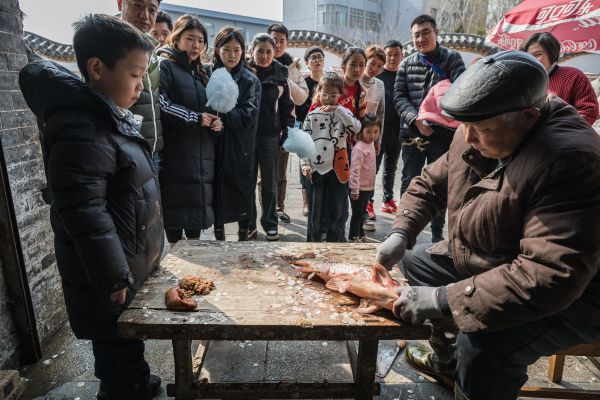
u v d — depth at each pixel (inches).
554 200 48.3
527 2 212.5
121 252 57.2
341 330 55.4
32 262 89.5
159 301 60.7
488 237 57.9
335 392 69.2
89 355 90.3
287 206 203.8
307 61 187.0
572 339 55.4
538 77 49.4
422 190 75.4
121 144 58.6
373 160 144.9
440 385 83.4
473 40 366.9
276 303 60.8
